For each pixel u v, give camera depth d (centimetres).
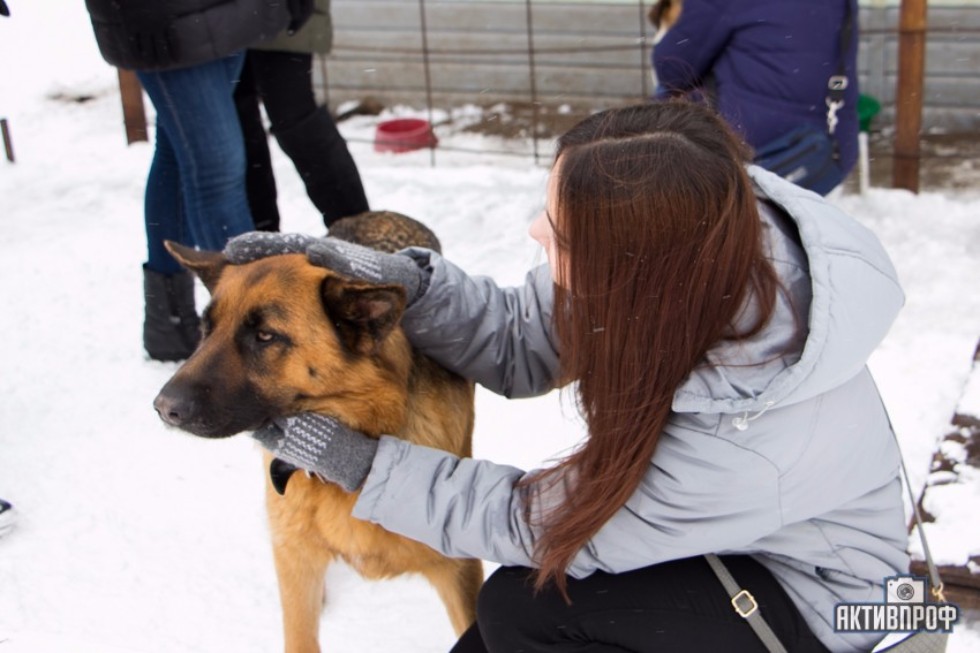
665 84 423
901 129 518
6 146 650
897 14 602
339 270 245
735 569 218
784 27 408
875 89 619
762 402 193
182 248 259
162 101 389
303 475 251
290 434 231
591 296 200
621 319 198
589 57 684
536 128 671
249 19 383
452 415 272
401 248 338
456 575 271
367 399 246
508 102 712
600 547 215
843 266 194
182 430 234
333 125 470
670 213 191
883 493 217
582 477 209
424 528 228
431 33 709
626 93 684
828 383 195
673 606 218
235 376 234
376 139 649
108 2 367
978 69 601
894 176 529
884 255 203
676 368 198
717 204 192
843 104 418
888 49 609
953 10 600
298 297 234
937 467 331
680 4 422
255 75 445
